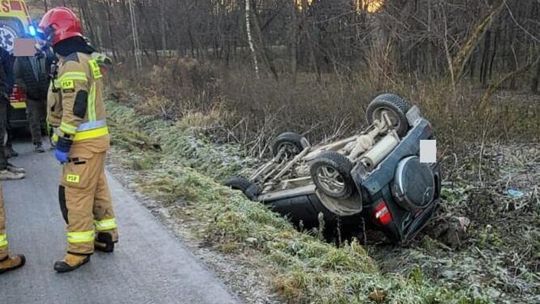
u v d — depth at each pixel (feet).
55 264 13.34
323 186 18.71
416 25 52.24
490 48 98.53
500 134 32.24
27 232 16.46
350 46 75.87
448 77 41.83
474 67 104.42
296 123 33.68
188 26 115.14
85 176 12.73
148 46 114.11
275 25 109.50
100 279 13.02
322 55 88.94
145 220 17.20
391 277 13.93
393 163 18.47
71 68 11.82
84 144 12.51
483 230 19.99
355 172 17.85
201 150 31.48
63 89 11.85
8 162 24.41
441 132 28.12
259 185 22.76
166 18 115.65
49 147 29.76
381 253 18.89
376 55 40.63
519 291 15.85
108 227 14.35
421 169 18.66
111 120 41.01
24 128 31.30
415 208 18.22
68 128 11.90
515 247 18.85
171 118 41.14
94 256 14.40
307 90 40.04
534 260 17.97
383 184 17.88
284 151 25.79
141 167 24.64
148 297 12.07
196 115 38.14
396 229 18.24
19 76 26.61
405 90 34.37
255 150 31.81
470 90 38.52
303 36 96.07
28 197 20.35
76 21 12.21
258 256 14.24
